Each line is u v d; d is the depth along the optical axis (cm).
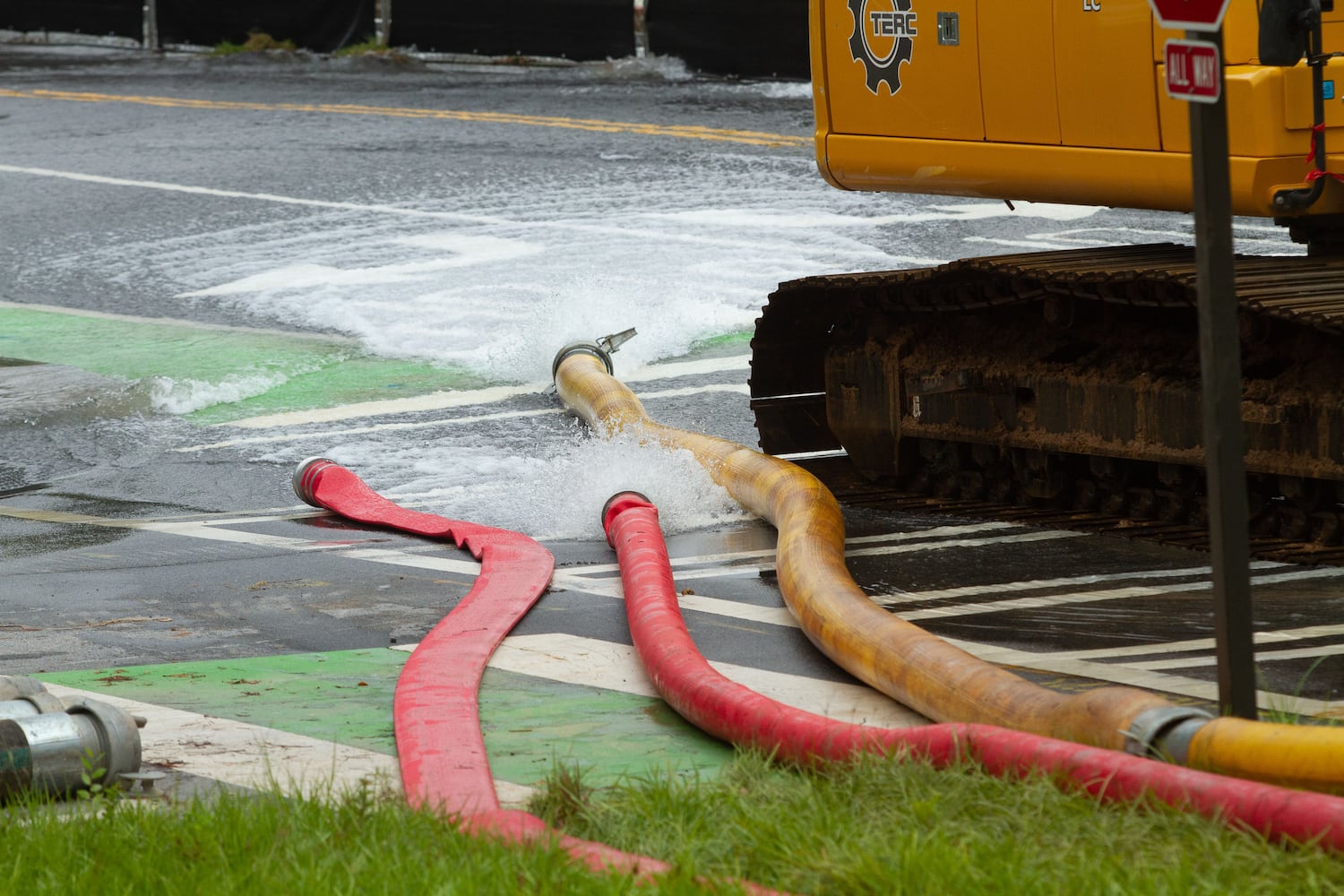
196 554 1619
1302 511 1427
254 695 1165
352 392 2370
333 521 1752
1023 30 1512
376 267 3152
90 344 2691
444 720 1062
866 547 1545
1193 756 831
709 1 5359
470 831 832
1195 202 867
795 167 3928
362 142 4462
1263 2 1335
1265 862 730
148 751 1046
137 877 799
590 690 1163
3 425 2234
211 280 3138
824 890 747
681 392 2283
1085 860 738
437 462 1975
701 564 1509
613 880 754
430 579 1498
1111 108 1451
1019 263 1554
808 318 1858
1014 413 1633
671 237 3247
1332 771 780
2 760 934
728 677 1176
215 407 2314
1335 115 1352
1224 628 886
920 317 1736
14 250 3450
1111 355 1566
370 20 6056
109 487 1930
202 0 6378
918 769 867
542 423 2159
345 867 787
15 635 1342
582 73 5478
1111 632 1244
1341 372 1372
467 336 2650
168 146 4525
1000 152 1551
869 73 1655
